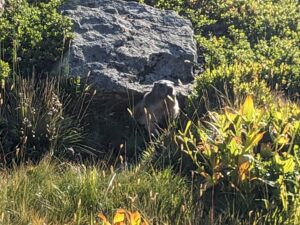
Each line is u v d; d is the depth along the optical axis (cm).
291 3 517
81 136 330
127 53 367
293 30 472
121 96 351
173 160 300
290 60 418
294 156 273
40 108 325
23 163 293
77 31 376
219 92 350
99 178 276
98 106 352
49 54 356
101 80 348
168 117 338
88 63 356
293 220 250
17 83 333
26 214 247
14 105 325
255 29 452
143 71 365
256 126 268
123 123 355
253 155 272
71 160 317
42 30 366
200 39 409
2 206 249
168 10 418
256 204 262
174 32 396
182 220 254
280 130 283
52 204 260
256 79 363
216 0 464
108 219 250
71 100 344
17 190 263
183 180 280
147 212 256
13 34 357
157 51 375
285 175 262
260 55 410
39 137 317
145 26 393
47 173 283
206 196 269
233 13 456
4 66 332
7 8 377
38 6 396
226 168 267
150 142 324
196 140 301
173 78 371
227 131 273
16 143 315
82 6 399
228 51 405
